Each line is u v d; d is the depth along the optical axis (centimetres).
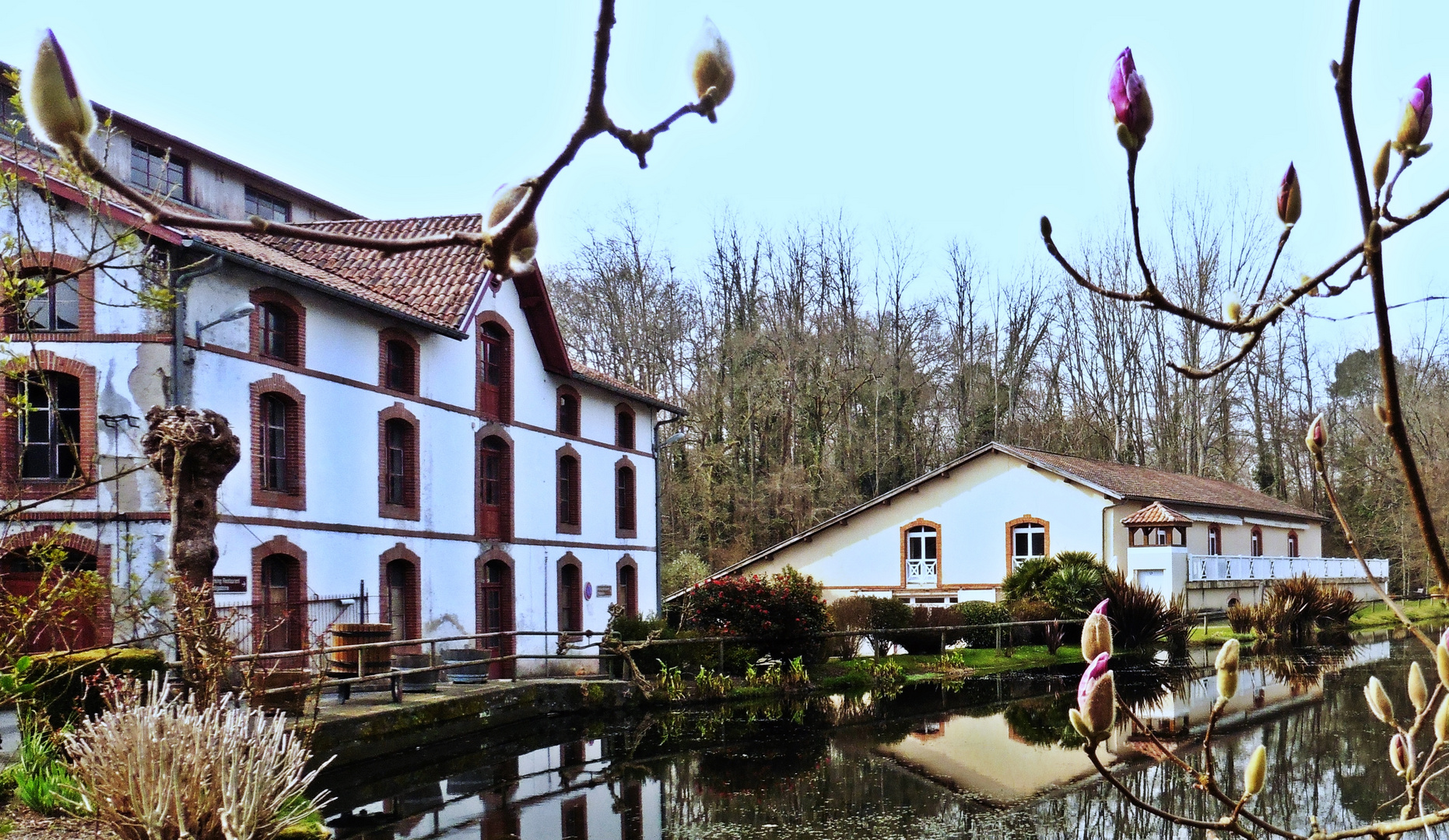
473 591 2678
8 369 1046
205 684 1147
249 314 2066
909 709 2256
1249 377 5447
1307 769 1479
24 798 1000
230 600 1978
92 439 1877
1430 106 194
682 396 5297
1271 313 224
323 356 2244
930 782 1502
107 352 1883
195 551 1251
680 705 2355
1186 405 5681
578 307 5331
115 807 846
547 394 3022
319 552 2200
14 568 1873
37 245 1842
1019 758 1677
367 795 1460
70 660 1157
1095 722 187
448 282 2647
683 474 5131
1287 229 223
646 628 2592
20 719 1110
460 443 2653
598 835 1242
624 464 3412
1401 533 5072
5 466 1862
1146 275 212
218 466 1277
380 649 1980
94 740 882
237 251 1994
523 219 183
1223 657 218
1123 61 179
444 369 2612
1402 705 2103
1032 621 3334
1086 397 5903
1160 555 3712
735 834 1241
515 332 2881
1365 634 4172
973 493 4047
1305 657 3195
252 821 841
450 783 1534
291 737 983
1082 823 1253
